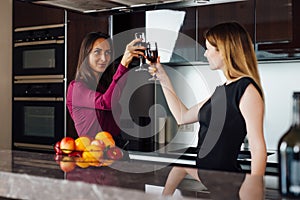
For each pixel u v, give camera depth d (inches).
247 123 74.2
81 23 136.8
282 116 127.0
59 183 45.3
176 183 48.4
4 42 149.5
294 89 125.4
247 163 111.6
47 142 139.7
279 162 40.0
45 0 89.4
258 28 118.5
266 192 43.8
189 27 128.2
